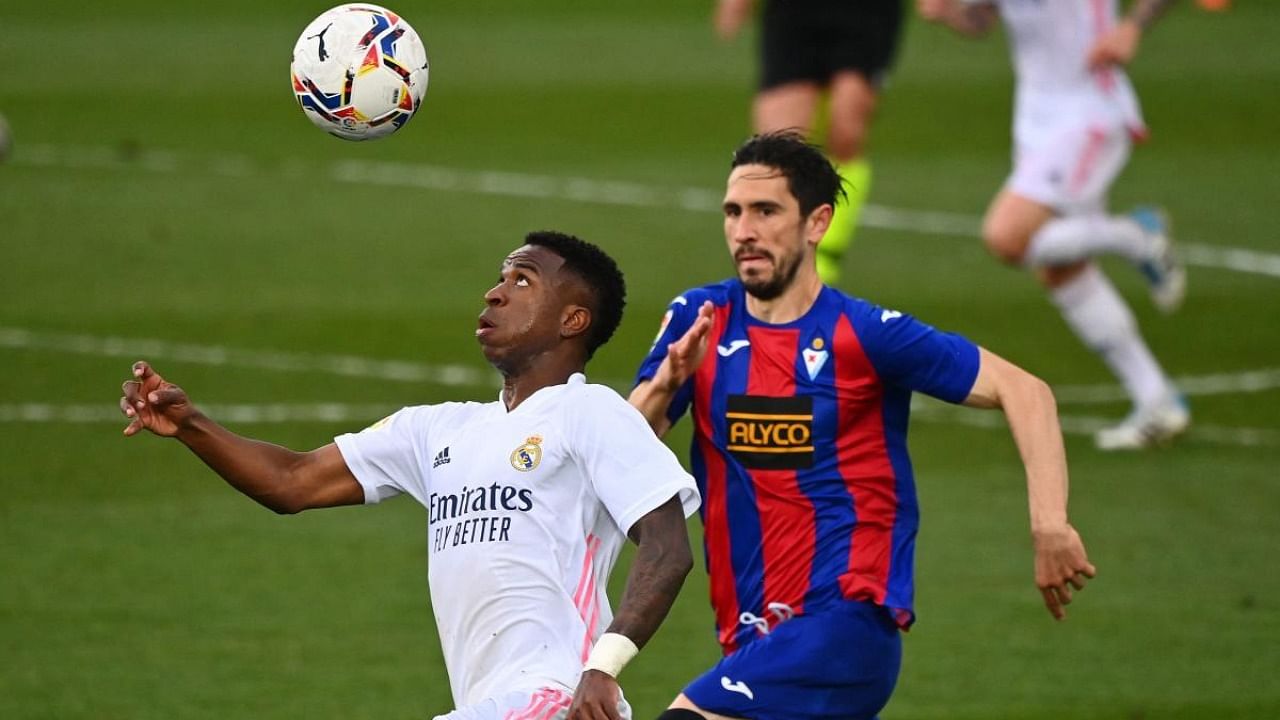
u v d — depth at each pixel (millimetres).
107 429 33438
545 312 16172
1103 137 32344
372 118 17375
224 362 36938
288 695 23016
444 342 38656
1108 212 50688
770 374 17594
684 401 18109
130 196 51000
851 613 17203
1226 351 39000
